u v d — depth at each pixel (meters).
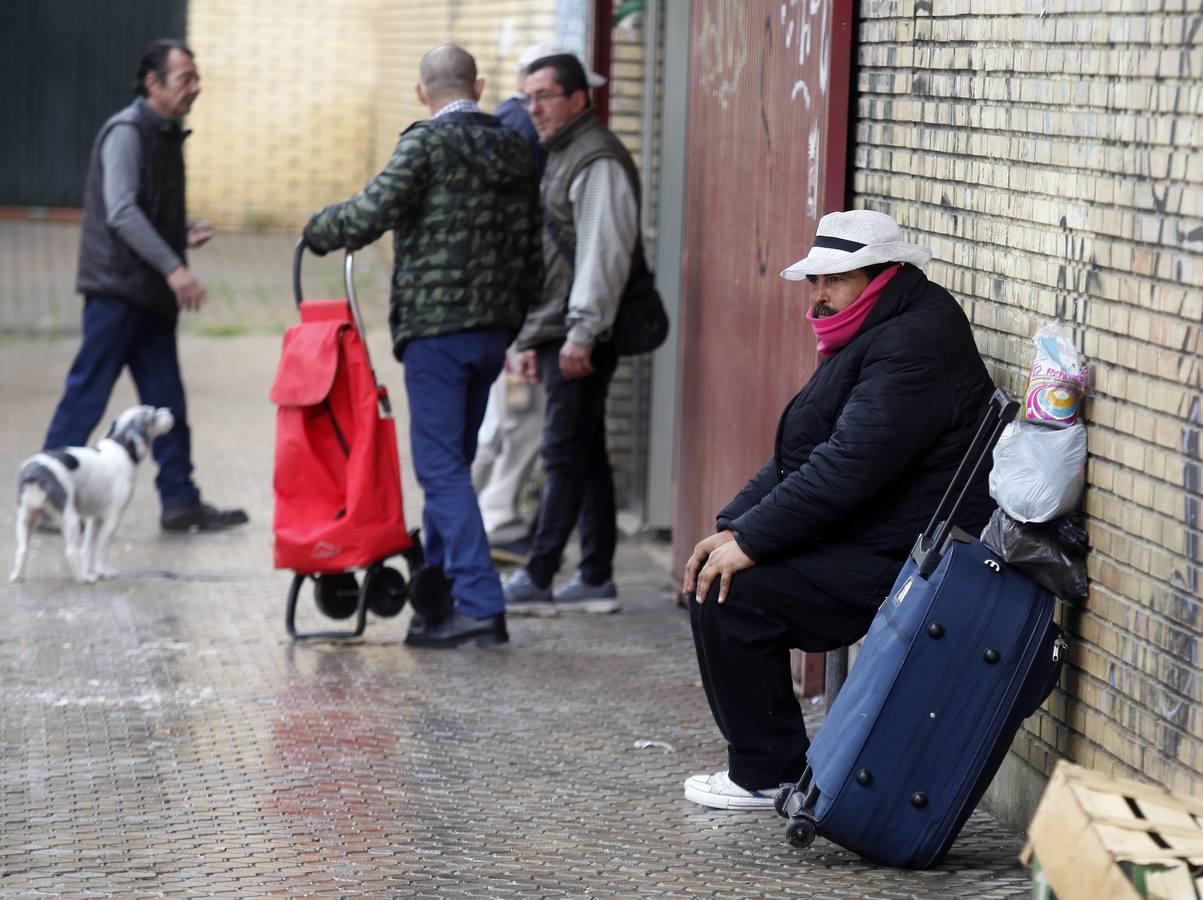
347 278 9.06
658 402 12.41
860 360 6.27
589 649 9.49
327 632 9.69
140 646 9.45
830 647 6.48
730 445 9.35
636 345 9.93
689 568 6.56
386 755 7.52
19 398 17.48
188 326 22.64
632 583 11.23
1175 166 5.20
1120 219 5.53
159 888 5.88
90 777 7.21
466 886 5.89
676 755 7.57
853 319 6.32
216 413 17.23
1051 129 5.98
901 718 5.78
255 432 16.38
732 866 6.09
